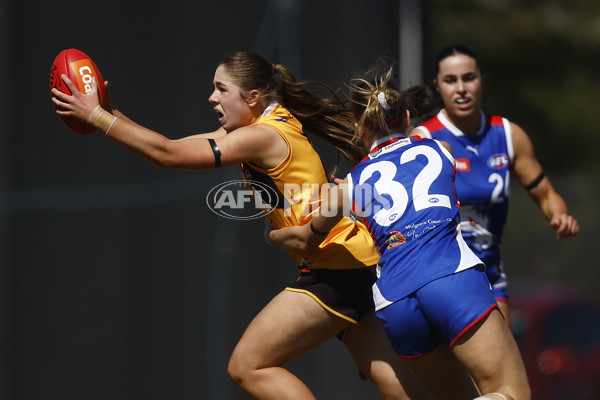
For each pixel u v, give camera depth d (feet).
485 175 59.98
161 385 67.15
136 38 65.72
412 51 74.74
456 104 59.11
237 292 71.56
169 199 68.69
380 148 48.16
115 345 65.16
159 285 67.72
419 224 45.29
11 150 60.70
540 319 92.22
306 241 46.80
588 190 128.06
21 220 61.00
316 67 73.05
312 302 47.91
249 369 47.73
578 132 226.17
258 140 46.50
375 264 49.06
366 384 75.87
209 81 69.77
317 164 48.52
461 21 216.54
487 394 42.55
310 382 73.56
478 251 59.88
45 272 62.13
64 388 62.49
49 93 62.80
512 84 224.53
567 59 226.17
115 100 63.98
